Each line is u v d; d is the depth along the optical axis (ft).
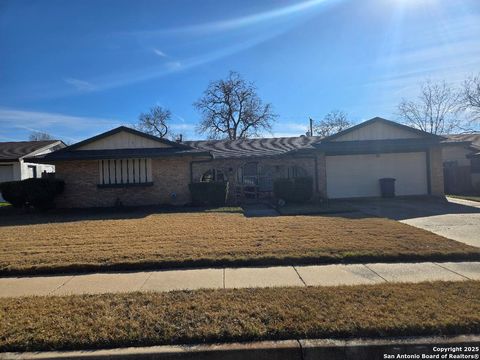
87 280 19.06
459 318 12.37
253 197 63.67
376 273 18.84
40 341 11.78
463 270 19.01
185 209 50.14
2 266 21.02
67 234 31.04
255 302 14.55
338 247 23.39
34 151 78.38
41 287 18.04
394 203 51.29
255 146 69.00
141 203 56.34
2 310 14.39
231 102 143.33
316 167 58.08
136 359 11.18
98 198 56.13
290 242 25.21
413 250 22.34
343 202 54.24
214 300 14.93
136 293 16.30
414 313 12.90
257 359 11.25
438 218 36.50
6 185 51.03
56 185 53.31
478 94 104.53
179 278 18.93
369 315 12.86
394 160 59.16
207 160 58.70
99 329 12.46
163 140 56.85
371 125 58.18
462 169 75.00
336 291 15.60
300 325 12.31
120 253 23.26
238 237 27.45
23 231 33.42
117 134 57.06
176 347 11.49
